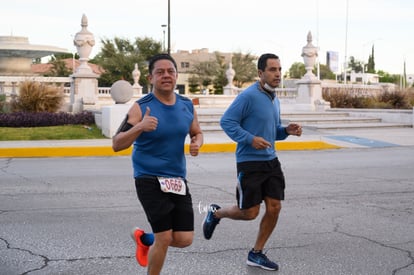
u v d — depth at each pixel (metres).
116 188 9.42
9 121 18.30
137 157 4.28
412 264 5.36
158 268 4.24
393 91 29.64
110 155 14.35
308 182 10.24
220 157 14.02
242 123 5.25
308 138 17.77
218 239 6.22
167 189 4.14
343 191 9.32
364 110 24.47
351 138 18.14
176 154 4.29
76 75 22.53
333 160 13.56
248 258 5.29
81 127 18.45
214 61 78.75
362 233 6.54
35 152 14.02
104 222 6.96
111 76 68.06
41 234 6.35
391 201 8.48
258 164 5.16
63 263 5.30
